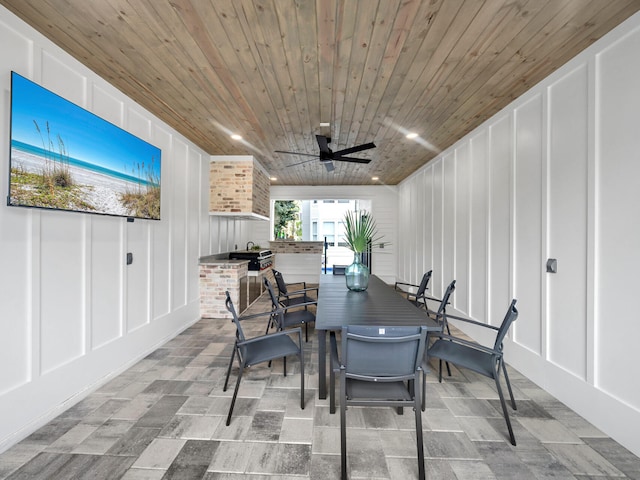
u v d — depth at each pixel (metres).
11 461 1.53
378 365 1.48
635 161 1.65
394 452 1.63
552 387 2.22
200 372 2.58
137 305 2.82
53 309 1.92
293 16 1.65
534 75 2.29
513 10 1.60
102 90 2.33
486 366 1.87
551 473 1.49
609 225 1.79
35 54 1.77
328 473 1.49
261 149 4.31
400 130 3.52
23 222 1.72
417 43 1.89
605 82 1.81
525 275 2.56
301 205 12.59
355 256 2.96
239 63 2.13
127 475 1.46
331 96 2.64
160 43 1.90
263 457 1.59
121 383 2.38
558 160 2.20
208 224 4.55
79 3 1.56
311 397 2.19
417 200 5.68
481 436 1.77
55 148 1.82
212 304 4.25
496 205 3.00
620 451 1.64
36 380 1.80
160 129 3.17
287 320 2.99
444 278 4.33
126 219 2.65
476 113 3.02
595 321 1.88
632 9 1.59
